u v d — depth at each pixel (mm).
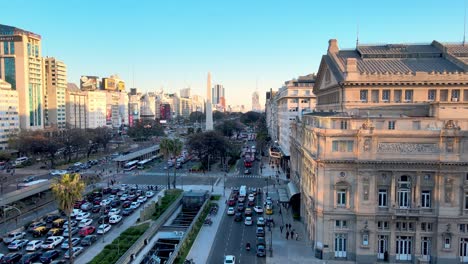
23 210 108312
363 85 88125
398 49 105875
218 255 78000
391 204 72250
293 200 108188
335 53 108312
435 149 71312
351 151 73250
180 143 144000
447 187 71188
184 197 115875
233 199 117875
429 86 87062
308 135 89500
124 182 151375
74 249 78938
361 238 73250
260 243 84312
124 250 77812
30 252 79688
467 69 88625
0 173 165125
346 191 73812
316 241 75812
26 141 187000
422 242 72812
